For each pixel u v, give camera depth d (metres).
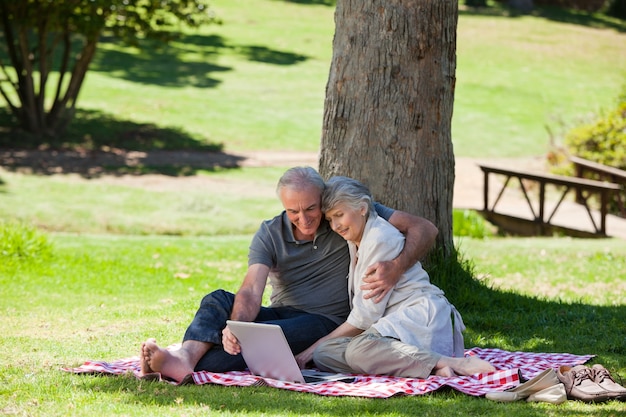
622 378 6.38
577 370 5.73
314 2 54.84
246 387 5.79
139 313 9.16
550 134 25.75
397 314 6.17
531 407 5.31
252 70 38.25
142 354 5.89
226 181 24.30
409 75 8.77
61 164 24.53
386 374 6.06
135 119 29.86
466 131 31.58
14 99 30.12
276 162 26.92
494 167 20.22
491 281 11.89
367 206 6.24
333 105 8.94
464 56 43.62
